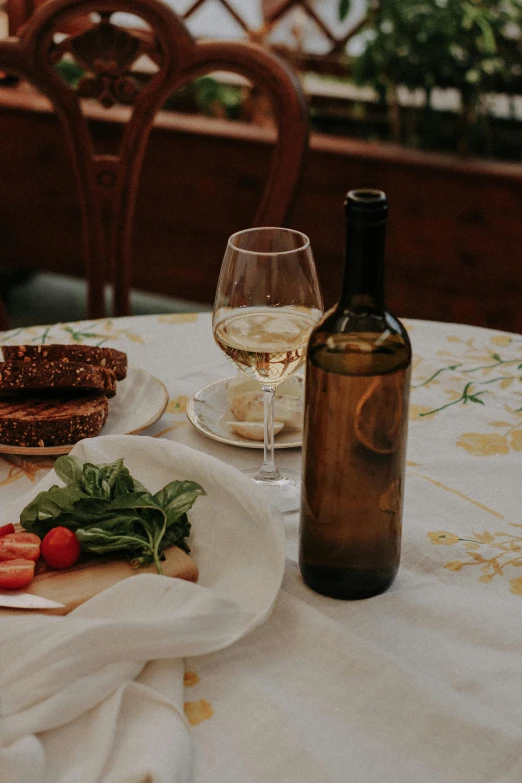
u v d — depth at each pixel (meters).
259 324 0.83
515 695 0.63
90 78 1.46
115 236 1.53
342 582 0.72
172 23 1.43
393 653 0.67
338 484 0.70
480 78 2.82
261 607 0.69
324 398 0.68
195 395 1.02
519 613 0.72
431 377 1.10
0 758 0.53
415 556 0.79
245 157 2.84
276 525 0.73
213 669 0.65
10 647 0.60
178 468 0.80
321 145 2.80
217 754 0.59
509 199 2.64
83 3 1.42
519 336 1.21
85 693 0.59
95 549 0.71
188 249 3.09
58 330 1.22
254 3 3.15
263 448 0.92
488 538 0.82
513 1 2.80
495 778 0.57
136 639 0.61
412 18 2.78
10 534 0.73
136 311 3.49
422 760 0.58
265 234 0.89
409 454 0.95
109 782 0.54
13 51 1.43
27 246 3.31
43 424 0.91
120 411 0.99
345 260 0.67
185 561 0.72
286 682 0.64
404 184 2.76
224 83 3.19
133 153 1.50
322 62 3.17
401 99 3.04
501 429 1.00
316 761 0.57
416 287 2.91
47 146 3.07
